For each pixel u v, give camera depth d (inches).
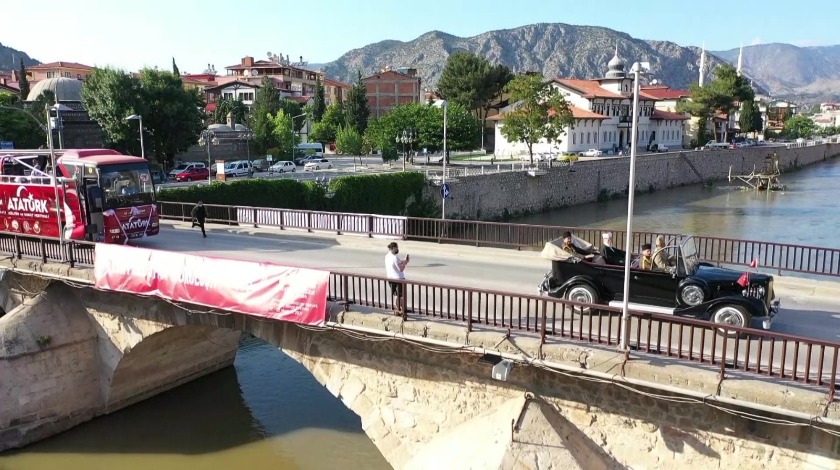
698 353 472.7
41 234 939.3
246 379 948.0
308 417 832.3
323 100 4603.8
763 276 552.1
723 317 519.8
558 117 2726.4
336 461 728.3
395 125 3026.6
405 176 2206.0
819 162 5172.2
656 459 461.1
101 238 890.1
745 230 2087.8
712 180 3794.3
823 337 530.0
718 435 436.8
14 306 854.5
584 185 2854.3
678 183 3545.8
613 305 578.9
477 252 900.0
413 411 568.7
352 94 4146.2
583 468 462.6
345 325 554.9
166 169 2677.2
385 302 564.7
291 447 760.3
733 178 3772.1
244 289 599.2
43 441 772.6
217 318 681.6
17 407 748.6
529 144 2780.5
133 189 935.7
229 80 5275.6
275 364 1005.8
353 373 597.3
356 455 740.7
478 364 526.9
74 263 753.0
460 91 4111.7
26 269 778.8
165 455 751.1
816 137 6884.8
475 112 4261.8
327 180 2134.6
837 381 410.3
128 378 837.2
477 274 772.6
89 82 2425.0
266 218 1153.4
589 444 486.0
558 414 496.1
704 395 416.2
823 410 383.9
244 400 879.1
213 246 972.6
